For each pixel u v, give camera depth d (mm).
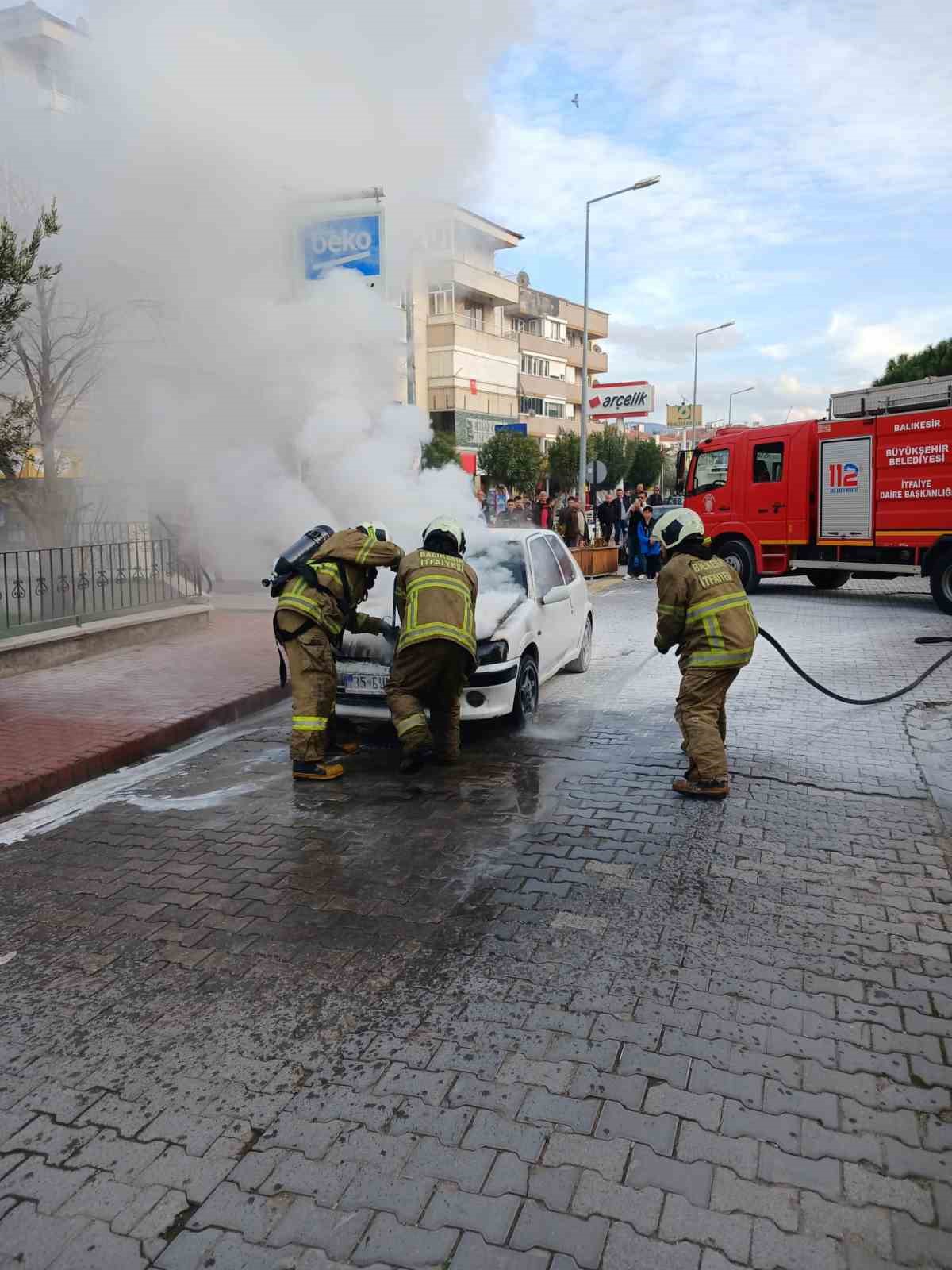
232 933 3791
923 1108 2652
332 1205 2326
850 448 13633
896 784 5516
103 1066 2922
